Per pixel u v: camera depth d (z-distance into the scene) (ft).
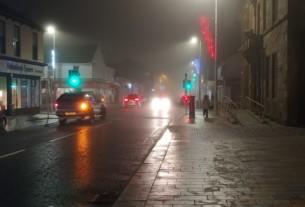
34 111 116.37
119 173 32.09
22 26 107.55
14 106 103.91
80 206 22.93
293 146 42.78
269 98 76.43
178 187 25.44
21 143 50.88
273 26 72.74
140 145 48.75
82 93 84.84
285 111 65.00
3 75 98.99
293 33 63.77
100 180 29.58
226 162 33.83
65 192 26.02
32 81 115.14
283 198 22.27
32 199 24.30
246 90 105.19
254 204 21.21
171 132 61.36
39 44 118.21
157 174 29.55
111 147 46.98
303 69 63.98
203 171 30.27
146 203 21.94
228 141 48.32
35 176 30.91
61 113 81.92
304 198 22.25
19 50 106.42
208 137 53.47
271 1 75.41
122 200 22.62
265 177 27.76
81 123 85.35
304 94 64.13
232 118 78.18
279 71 68.64
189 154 38.58
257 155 37.19
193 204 21.50
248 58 88.38
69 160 38.04
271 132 57.31
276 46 71.15
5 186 27.61
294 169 30.45
